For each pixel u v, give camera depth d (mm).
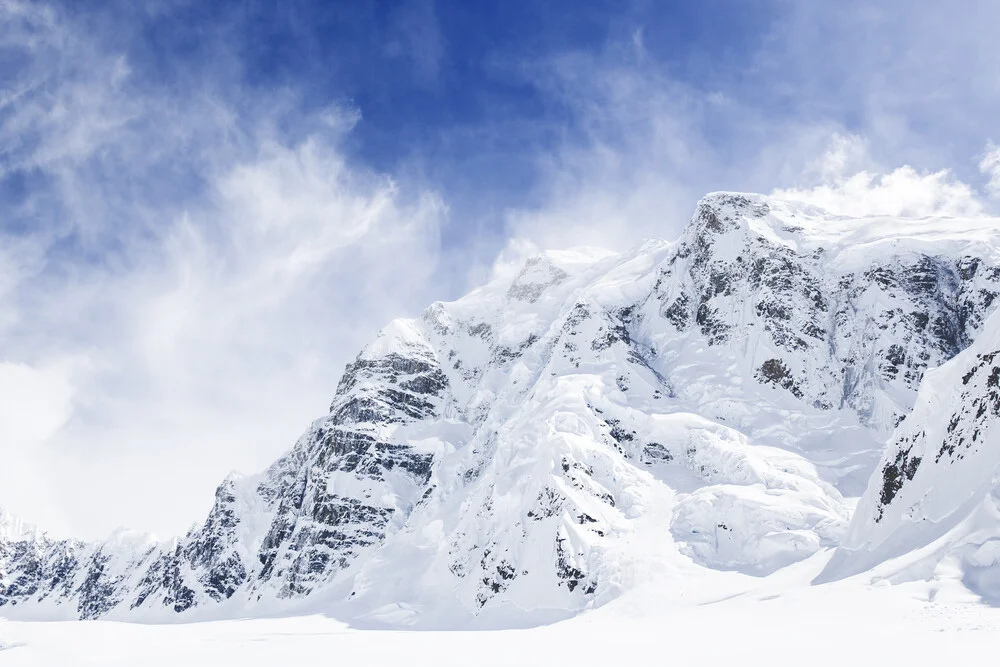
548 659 42594
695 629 55750
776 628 48844
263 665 43719
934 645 34781
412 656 46156
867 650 35531
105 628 54281
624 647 46594
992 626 37875
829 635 42344
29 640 49719
